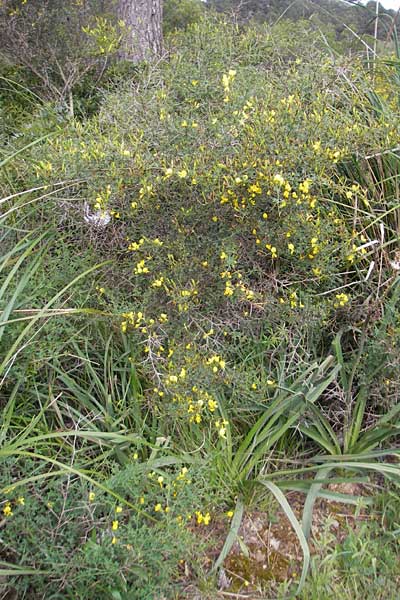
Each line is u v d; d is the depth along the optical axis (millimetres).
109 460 2256
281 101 2727
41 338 2361
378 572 2045
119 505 1962
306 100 3012
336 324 2660
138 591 1814
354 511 2279
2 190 2895
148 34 4914
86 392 2396
